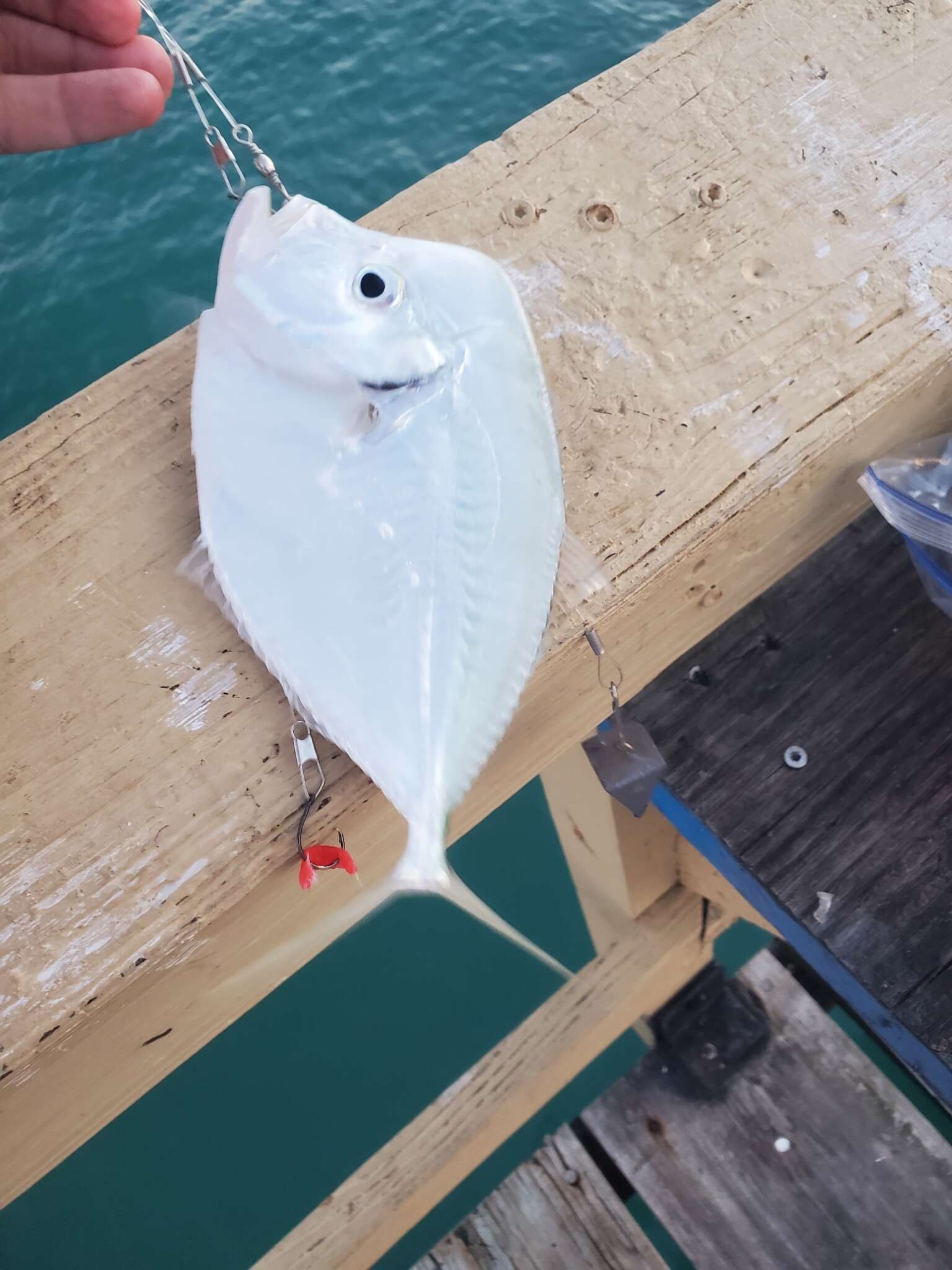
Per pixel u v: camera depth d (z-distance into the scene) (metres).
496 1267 0.54
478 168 0.34
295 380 0.26
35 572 0.29
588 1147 0.58
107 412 0.30
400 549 0.26
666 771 0.39
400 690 0.26
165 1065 0.31
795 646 0.41
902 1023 0.35
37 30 0.31
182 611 0.28
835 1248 0.51
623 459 0.30
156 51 0.33
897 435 0.35
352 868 0.26
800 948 0.38
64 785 0.27
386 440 0.26
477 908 0.26
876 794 0.38
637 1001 0.58
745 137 0.35
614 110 0.35
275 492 0.26
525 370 0.27
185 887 0.26
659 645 0.34
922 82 0.35
